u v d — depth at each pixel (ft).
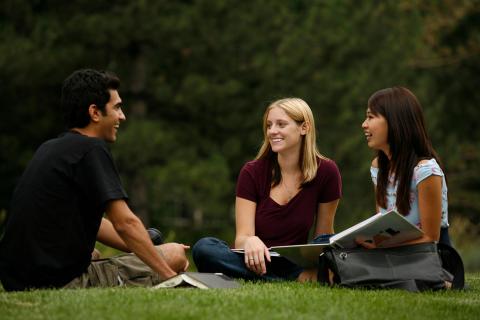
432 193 41.65
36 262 38.45
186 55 155.74
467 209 181.47
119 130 149.28
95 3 150.92
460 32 195.72
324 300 35.35
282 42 157.58
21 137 157.79
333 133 159.84
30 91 154.10
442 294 39.65
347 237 40.04
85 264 39.60
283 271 44.73
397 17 173.78
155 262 39.01
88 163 38.52
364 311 33.68
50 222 38.50
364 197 158.61
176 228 165.89
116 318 31.24
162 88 152.87
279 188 46.52
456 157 173.99
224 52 155.63
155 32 147.13
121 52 155.12
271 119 46.29
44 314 31.99
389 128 42.86
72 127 40.45
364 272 40.22
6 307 33.35
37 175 38.78
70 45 149.18
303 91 157.17
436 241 41.86
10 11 150.71
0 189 159.33
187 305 33.35
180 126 160.86
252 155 160.15
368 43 165.78
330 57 163.53
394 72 165.58
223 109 154.30
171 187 151.74
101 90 40.11
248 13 157.48
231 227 168.66
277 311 32.99
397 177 42.75
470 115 196.65
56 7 152.87
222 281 39.24
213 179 145.59
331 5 168.14
